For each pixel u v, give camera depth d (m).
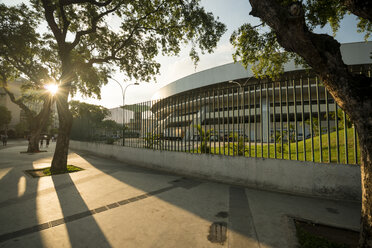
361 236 2.03
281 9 2.25
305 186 4.29
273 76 6.72
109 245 2.33
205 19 6.71
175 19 7.77
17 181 5.57
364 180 2.03
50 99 14.59
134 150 8.70
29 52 11.27
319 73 2.29
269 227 2.80
